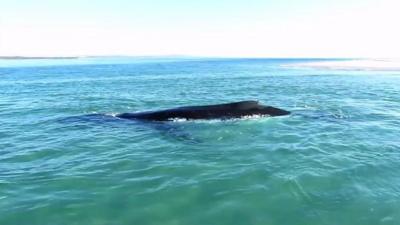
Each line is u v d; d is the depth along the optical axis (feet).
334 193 30.50
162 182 33.45
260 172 35.65
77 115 70.85
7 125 62.08
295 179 33.42
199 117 61.77
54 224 25.71
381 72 209.67
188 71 289.74
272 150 43.93
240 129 55.67
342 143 47.19
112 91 126.21
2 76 220.23
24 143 49.03
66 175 35.55
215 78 197.77
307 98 98.22
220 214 27.14
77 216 26.86
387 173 35.27
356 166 37.29
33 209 27.94
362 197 29.68
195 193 30.86
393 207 27.91
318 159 39.93
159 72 276.62
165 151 44.16
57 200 29.58
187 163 39.04
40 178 34.78
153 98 103.91
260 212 27.37
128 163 39.37
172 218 26.58
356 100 92.53
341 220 26.09
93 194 30.78
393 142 47.70
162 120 61.77
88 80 187.11
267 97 102.42
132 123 61.05
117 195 30.55
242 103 65.00
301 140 48.96
